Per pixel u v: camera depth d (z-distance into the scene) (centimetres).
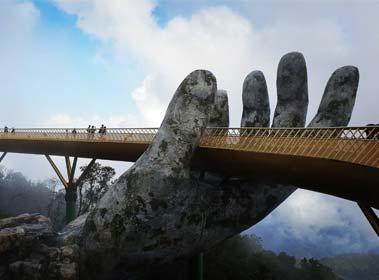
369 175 1585
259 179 2455
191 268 3250
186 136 2395
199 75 2492
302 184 2066
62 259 2275
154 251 2322
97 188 5394
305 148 1839
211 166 2531
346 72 2906
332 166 1728
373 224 1891
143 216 2253
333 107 2852
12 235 2386
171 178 2328
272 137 2055
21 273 2223
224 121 3127
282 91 3047
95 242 2277
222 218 2653
